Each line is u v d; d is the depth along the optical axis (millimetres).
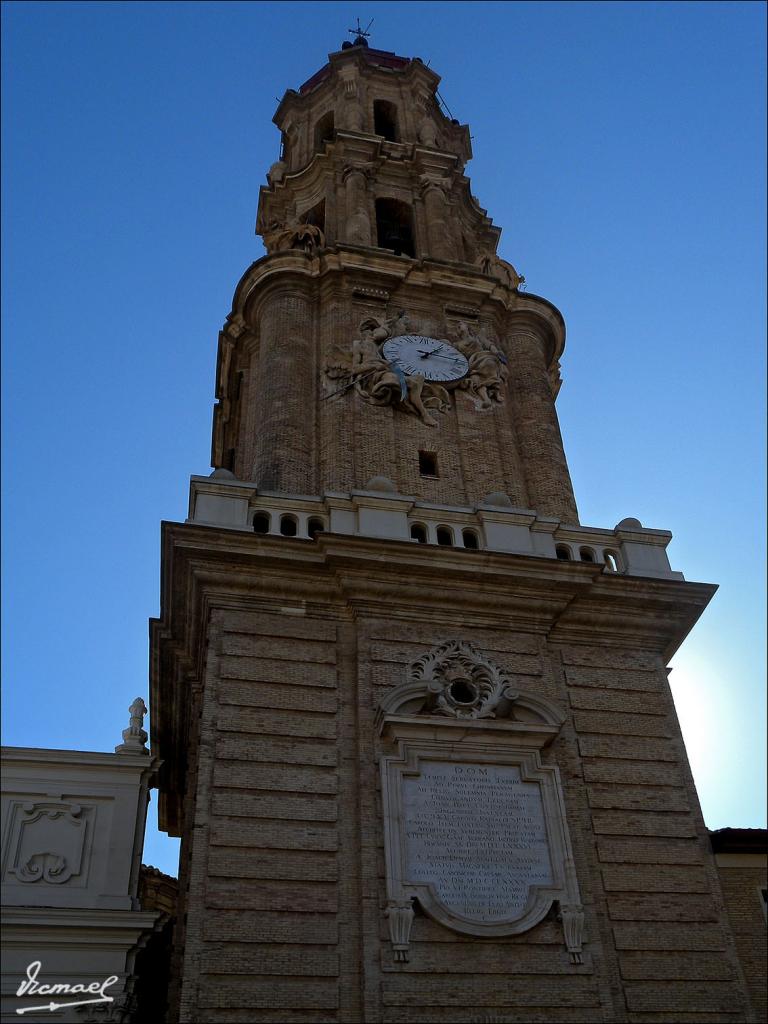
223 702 19891
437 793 19453
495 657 21953
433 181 38062
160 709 26609
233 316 33750
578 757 20984
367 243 34000
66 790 19734
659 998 18234
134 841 19516
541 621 22797
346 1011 16922
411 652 21438
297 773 19328
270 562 21766
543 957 18031
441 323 31938
